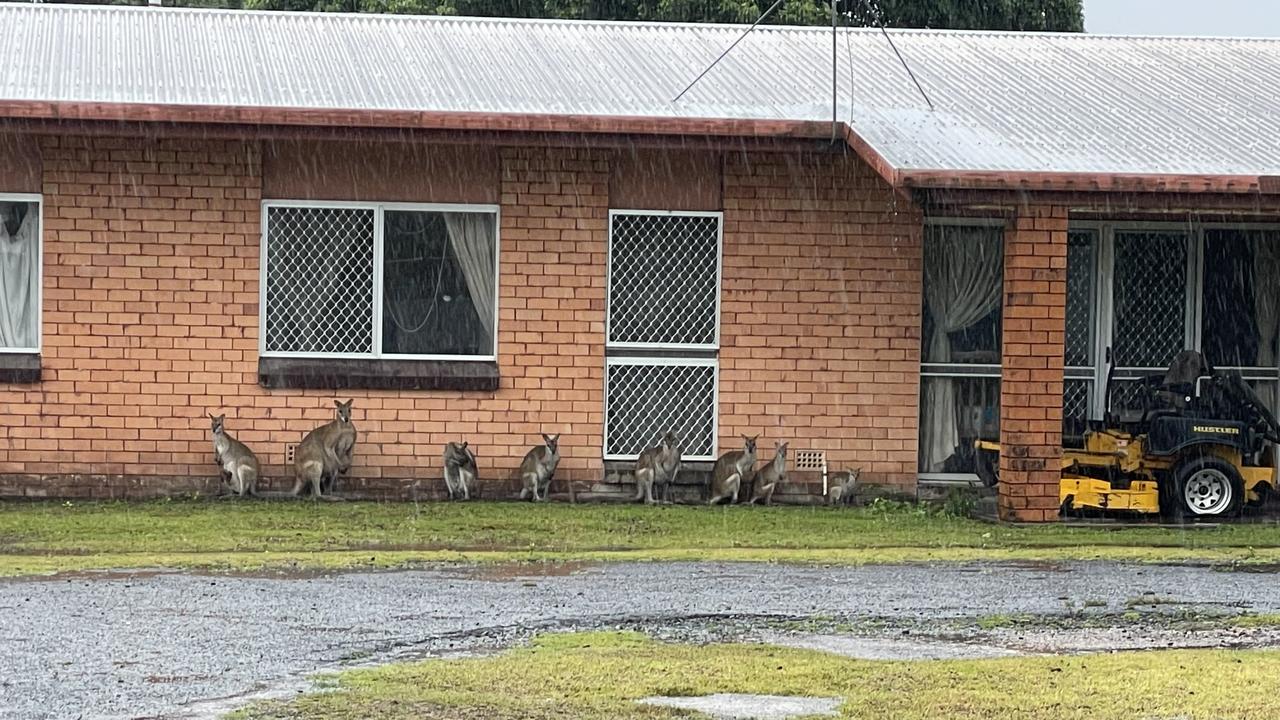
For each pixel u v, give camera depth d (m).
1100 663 8.59
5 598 10.25
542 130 14.95
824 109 15.85
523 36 18.89
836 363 16.48
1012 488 14.78
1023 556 12.79
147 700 7.64
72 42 17.33
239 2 30.72
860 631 9.55
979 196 14.14
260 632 9.27
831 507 16.12
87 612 9.79
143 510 14.88
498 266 16.11
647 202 16.27
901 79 17.72
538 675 8.20
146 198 15.71
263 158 15.84
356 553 12.51
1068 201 14.25
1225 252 17.19
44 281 15.61
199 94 15.22
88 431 15.71
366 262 16.06
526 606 10.21
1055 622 9.91
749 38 19.47
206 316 15.80
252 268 15.82
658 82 16.80
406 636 9.22
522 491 16.03
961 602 10.55
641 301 16.36
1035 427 14.71
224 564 11.84
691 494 16.42
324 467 15.62
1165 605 10.53
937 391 16.86
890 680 8.14
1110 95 17.52
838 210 16.44
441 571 11.65
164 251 15.74
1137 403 17.08
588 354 16.23
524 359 16.19
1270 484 15.96
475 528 14.04
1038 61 19.14
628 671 8.30
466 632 9.38
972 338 16.88
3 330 15.73
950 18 29.00
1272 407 17.25
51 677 8.08
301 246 15.98
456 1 27.83
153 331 15.75
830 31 20.05
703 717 7.41
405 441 16.06
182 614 9.77
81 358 15.68
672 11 27.09
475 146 15.78
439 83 16.23
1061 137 15.36
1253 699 7.79
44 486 15.66
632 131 15.03
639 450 16.41
